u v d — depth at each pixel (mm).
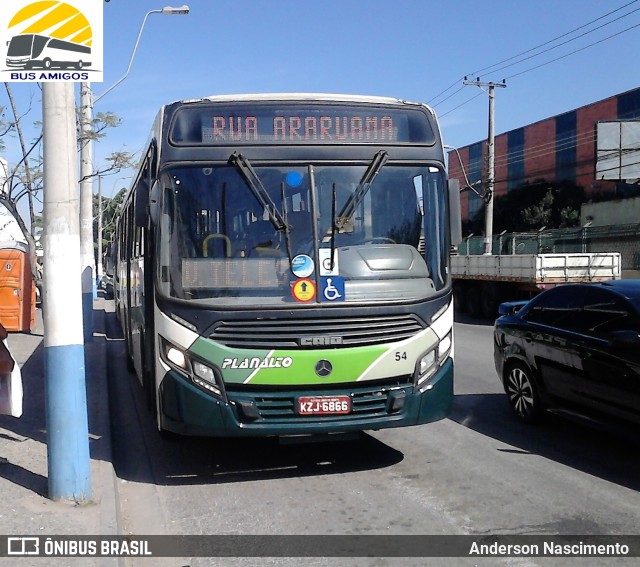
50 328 5426
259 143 6398
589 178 47906
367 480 6449
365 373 6039
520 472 6598
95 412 8805
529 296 21250
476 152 60250
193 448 7664
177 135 6367
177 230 6215
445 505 5762
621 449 7336
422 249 6559
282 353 5938
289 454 7355
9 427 7855
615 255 20375
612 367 6750
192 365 5957
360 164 6508
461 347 15312
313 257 6160
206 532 5297
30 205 14703
